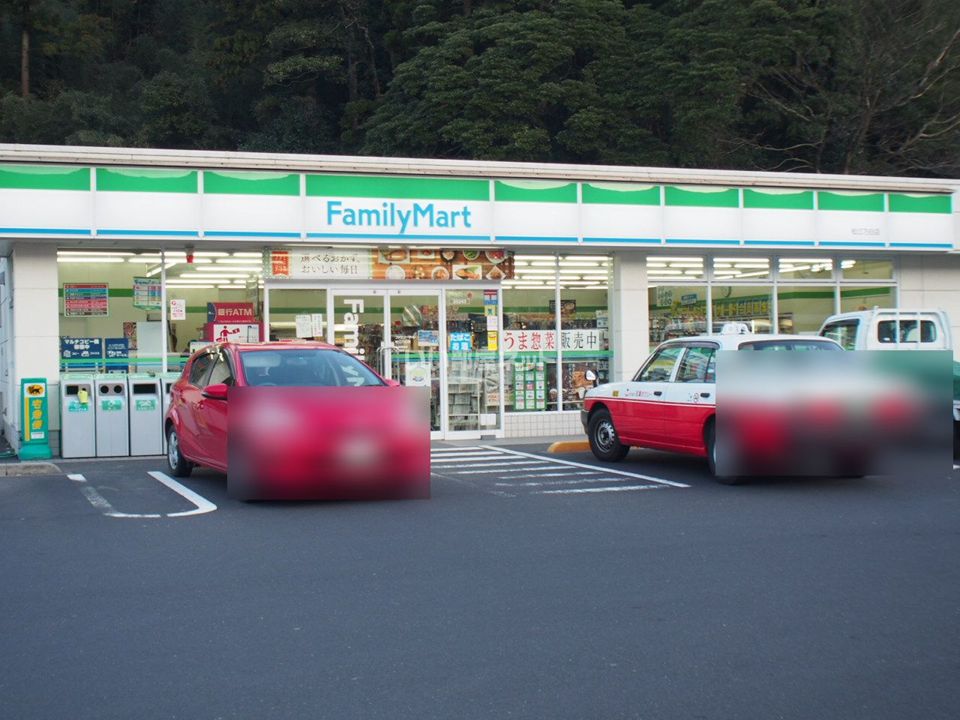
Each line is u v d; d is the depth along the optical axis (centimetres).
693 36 3222
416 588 680
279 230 1562
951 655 541
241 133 4344
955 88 3303
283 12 4231
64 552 802
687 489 1119
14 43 4697
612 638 570
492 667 524
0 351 1920
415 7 3844
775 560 756
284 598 657
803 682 502
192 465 1240
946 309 2025
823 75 3453
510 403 1788
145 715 464
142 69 5269
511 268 1778
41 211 1446
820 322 1964
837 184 1855
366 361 1700
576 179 1709
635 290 1823
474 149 3284
